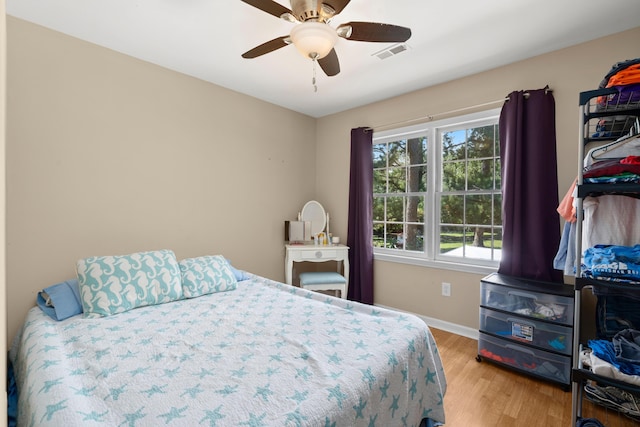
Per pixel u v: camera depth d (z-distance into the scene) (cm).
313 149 381
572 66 213
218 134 285
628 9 173
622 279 135
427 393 147
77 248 210
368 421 109
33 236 193
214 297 211
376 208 343
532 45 212
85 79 210
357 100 323
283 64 244
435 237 292
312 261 354
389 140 329
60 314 168
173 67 250
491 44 211
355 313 179
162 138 249
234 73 260
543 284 211
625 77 134
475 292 262
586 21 185
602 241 154
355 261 334
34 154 192
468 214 275
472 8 174
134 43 214
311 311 182
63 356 126
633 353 142
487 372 209
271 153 332
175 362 124
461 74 259
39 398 98
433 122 285
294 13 148
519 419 163
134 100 233
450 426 158
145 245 241
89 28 197
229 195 295
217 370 118
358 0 167
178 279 209
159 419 90
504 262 237
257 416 92
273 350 134
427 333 158
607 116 155
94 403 98
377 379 117
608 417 163
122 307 179
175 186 257
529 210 226
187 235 265
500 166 248
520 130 227
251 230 314
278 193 340
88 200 214
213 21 189
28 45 189
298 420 91
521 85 234
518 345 207
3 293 62
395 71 254
